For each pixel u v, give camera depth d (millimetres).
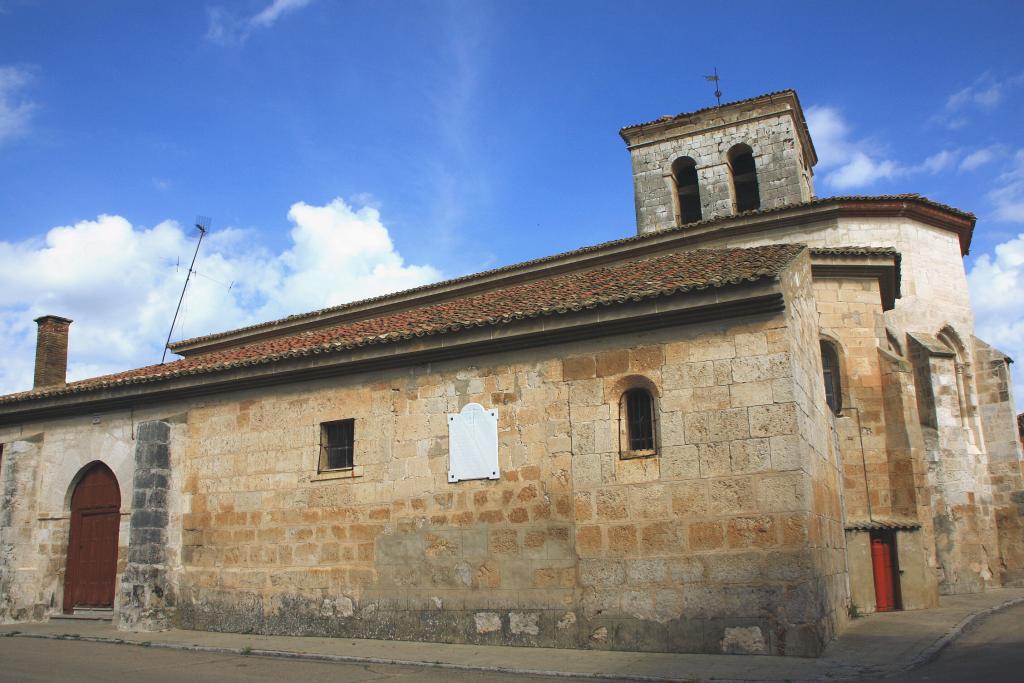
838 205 21234
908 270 21828
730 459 11758
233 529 15969
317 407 15648
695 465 11961
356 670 11047
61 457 19188
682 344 12445
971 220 23141
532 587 12766
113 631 15922
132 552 16328
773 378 11734
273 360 15844
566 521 12734
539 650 12156
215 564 16000
